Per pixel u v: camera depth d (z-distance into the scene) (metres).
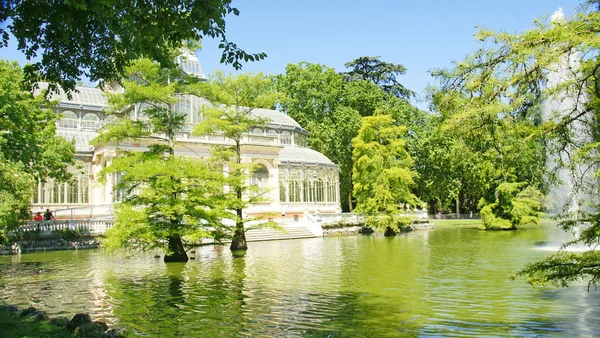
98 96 50.62
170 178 24.64
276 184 50.12
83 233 34.69
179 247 25.84
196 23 11.20
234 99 31.78
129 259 27.00
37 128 31.41
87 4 10.85
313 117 69.12
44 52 12.70
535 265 10.20
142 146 42.81
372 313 13.82
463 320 12.94
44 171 31.70
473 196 75.44
